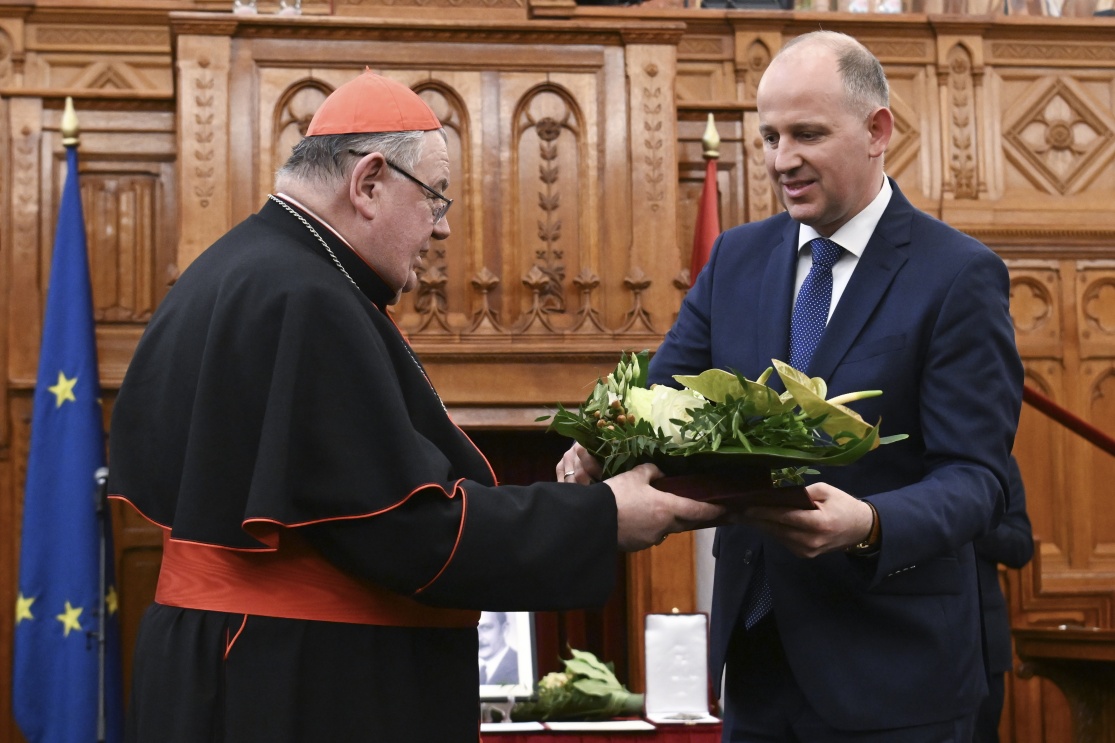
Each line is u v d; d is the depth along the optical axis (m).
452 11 5.09
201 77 4.23
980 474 2.12
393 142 2.15
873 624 2.18
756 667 2.35
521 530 1.92
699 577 4.30
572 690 3.59
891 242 2.28
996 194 6.10
